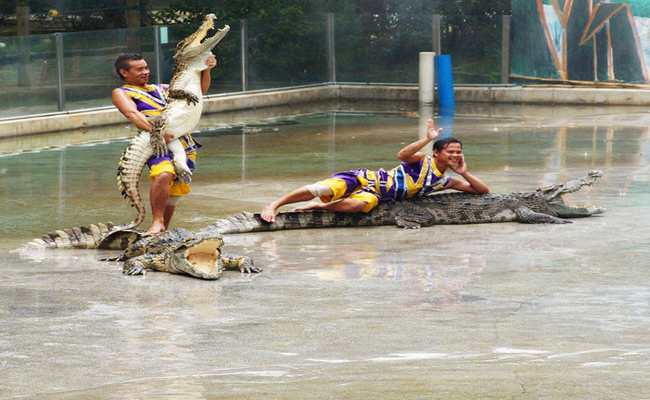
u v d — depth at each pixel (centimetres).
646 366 815
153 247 1348
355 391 754
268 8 5025
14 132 3394
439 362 841
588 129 3291
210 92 4362
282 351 890
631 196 1922
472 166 2411
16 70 3494
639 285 1165
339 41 4866
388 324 988
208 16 1548
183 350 898
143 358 873
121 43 3862
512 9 4631
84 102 3750
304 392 754
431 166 1712
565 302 1078
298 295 1142
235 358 868
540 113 3994
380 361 848
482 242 1499
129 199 1542
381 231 1634
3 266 1351
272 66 4597
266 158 2645
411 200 1716
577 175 2219
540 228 1627
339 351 887
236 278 1256
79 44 3700
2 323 1009
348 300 1109
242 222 1641
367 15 4822
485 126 3466
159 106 1531
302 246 1493
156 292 1172
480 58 4675
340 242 1527
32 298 1134
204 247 1272
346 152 2762
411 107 4416
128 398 749
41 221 1744
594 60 4494
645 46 4384
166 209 1566
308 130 3419
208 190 2083
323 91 4862
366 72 4862
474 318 1009
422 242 1512
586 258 1345
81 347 912
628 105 4300
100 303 1106
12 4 5069
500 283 1188
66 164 2566
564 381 770
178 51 1533
